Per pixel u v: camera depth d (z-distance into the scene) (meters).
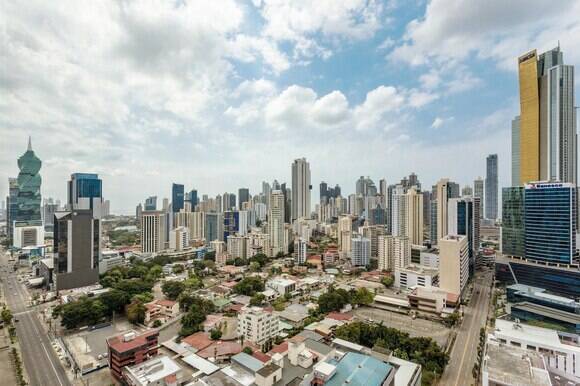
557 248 185.88
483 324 145.62
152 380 78.38
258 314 121.31
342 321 137.12
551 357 90.94
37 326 139.38
